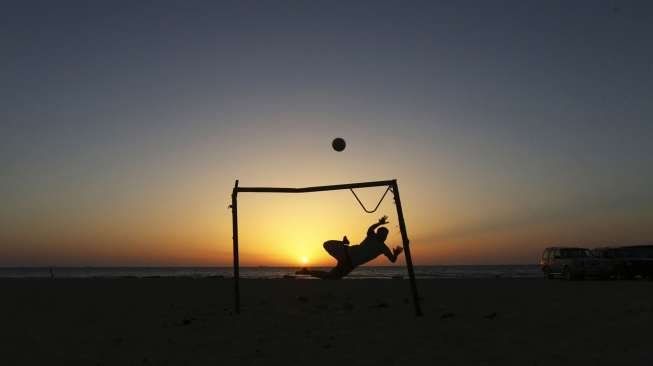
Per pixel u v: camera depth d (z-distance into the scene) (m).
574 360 8.28
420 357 8.89
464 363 8.38
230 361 9.01
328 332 11.43
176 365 8.83
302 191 14.37
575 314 12.88
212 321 13.27
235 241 14.81
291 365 8.61
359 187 14.03
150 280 32.84
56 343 10.75
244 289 22.45
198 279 33.88
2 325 13.09
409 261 13.62
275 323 12.74
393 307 15.22
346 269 14.33
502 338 10.22
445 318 12.88
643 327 10.68
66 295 20.69
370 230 14.55
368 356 9.09
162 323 13.11
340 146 14.51
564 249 31.92
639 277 32.53
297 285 25.09
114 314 14.87
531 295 18.05
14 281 33.69
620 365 7.89
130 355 9.61
